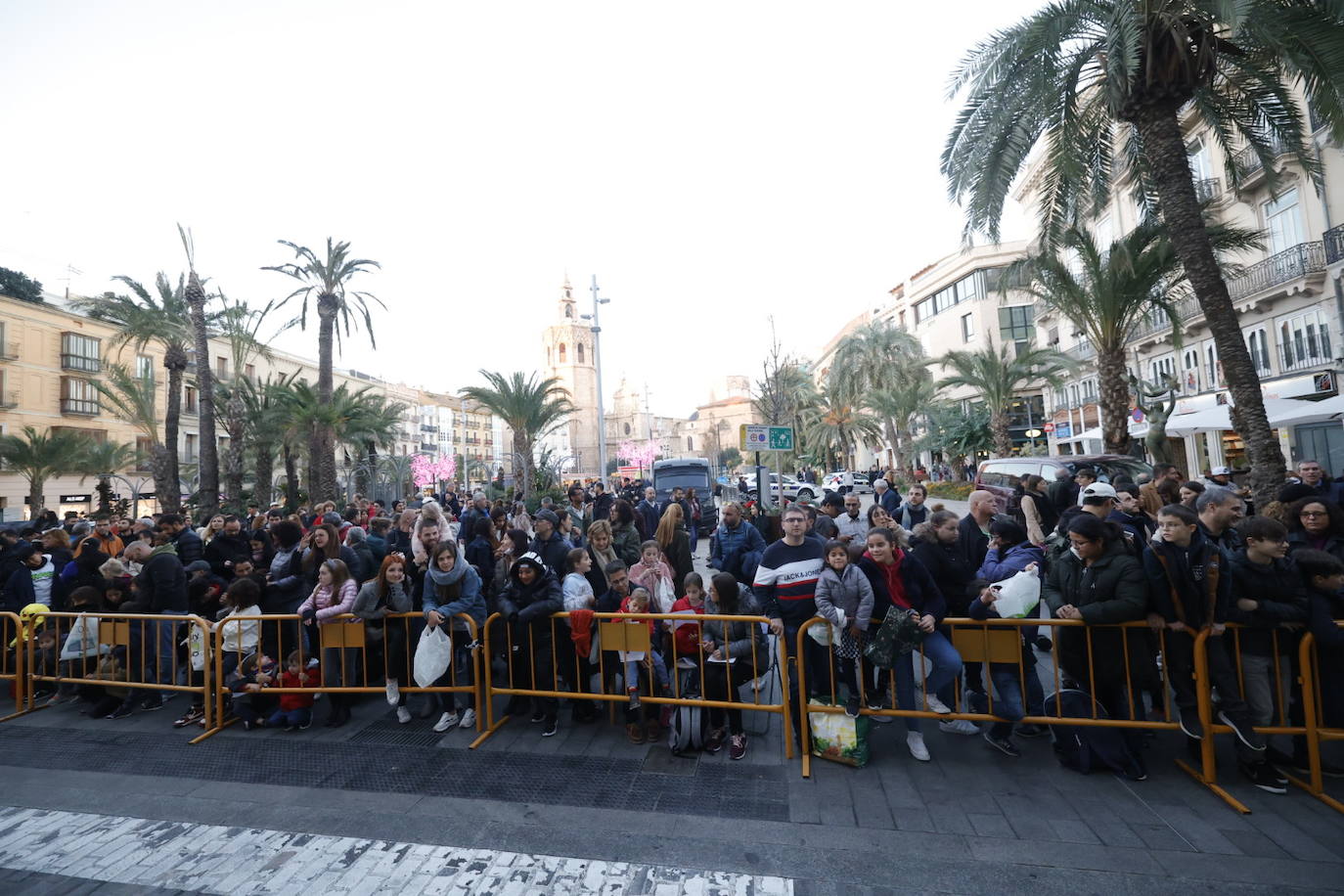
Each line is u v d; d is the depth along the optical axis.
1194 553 3.93
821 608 4.38
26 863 3.41
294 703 5.30
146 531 7.49
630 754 4.64
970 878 3.05
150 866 3.37
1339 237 14.49
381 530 7.32
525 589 5.30
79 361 32.78
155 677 5.93
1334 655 3.76
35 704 6.15
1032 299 33.31
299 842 3.57
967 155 10.44
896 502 10.30
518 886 3.12
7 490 29.66
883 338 32.03
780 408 21.16
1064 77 9.84
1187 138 19.50
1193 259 8.34
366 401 26.72
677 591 7.00
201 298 20.02
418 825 3.72
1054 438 32.44
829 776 4.17
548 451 28.09
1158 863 3.10
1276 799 3.65
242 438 25.12
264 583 6.25
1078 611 4.14
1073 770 4.11
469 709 5.35
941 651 4.30
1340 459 14.98
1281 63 9.48
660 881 3.12
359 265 22.05
